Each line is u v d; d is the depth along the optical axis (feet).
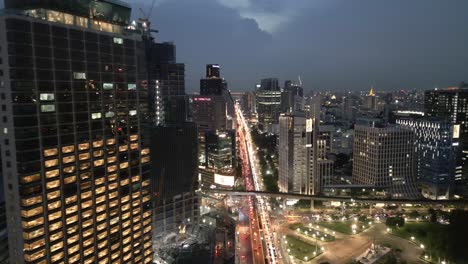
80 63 425.69
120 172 494.59
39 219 395.55
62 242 422.41
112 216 485.97
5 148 381.19
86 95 436.76
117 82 479.82
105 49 458.50
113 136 479.00
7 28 353.10
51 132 399.03
